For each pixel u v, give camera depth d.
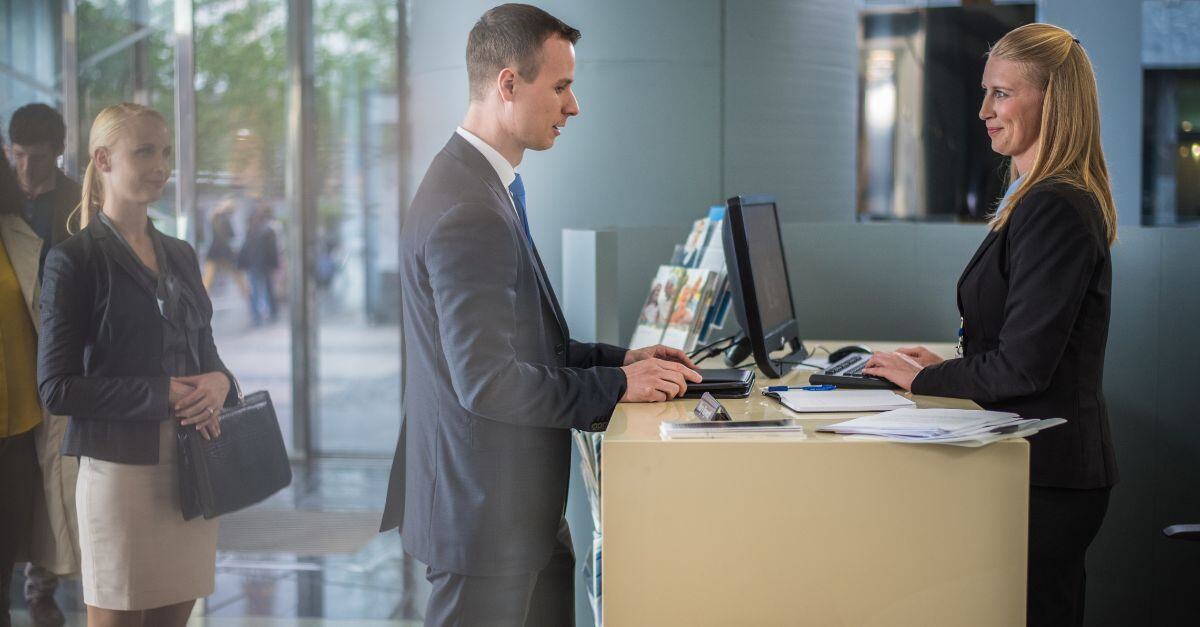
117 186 2.26
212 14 5.29
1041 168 1.88
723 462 1.61
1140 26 2.93
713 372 2.14
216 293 5.49
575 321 2.85
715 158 3.46
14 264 2.16
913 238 3.38
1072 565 1.88
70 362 2.18
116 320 2.23
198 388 2.34
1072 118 1.86
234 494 2.39
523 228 1.87
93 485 2.22
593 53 3.42
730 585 1.63
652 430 1.68
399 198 6.00
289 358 5.81
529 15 1.76
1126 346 2.84
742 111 3.47
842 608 1.63
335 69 5.82
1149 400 2.80
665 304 2.77
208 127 5.28
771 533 1.62
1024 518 1.61
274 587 3.60
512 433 1.73
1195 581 2.76
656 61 3.42
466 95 3.54
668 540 1.63
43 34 2.32
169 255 2.33
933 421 1.64
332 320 6.10
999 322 1.92
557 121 1.81
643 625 1.64
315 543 4.10
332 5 5.73
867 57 3.75
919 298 3.38
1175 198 2.97
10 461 2.14
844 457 1.60
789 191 3.57
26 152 2.18
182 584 2.36
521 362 1.70
